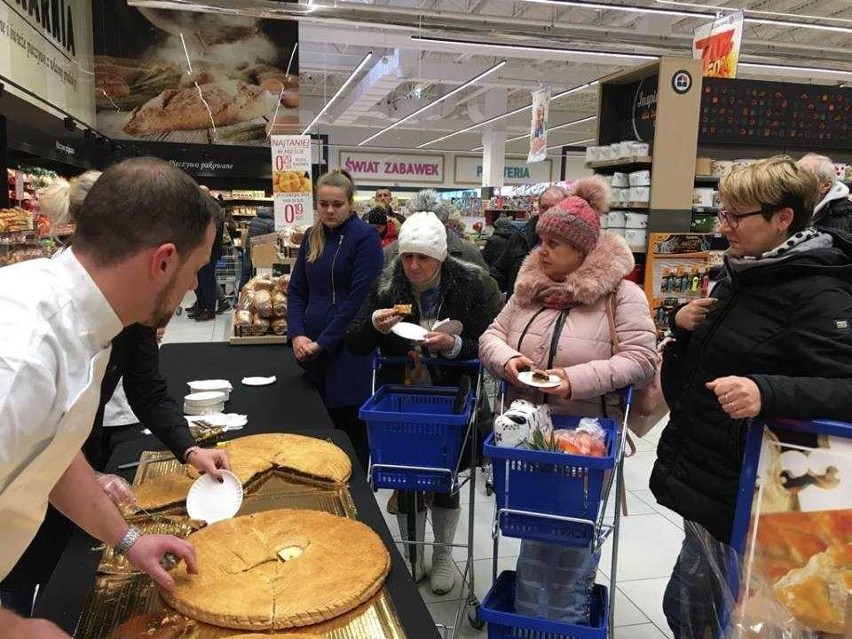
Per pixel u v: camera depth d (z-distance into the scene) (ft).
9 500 2.54
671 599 6.14
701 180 19.86
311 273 9.55
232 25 34.73
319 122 72.59
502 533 5.51
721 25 23.13
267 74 35.68
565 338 6.25
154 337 5.23
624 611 8.00
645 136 19.16
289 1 28.14
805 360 4.60
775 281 4.93
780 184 4.84
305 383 8.70
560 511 5.33
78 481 3.64
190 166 35.73
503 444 5.42
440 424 5.91
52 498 3.63
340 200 9.27
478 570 8.86
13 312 2.41
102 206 2.64
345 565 3.93
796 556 4.24
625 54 32.55
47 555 5.35
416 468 6.02
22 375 2.28
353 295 9.15
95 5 32.60
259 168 36.70
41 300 2.50
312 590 3.64
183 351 10.91
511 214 40.45
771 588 4.29
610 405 6.44
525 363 6.08
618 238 6.34
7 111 14.29
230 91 35.55
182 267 2.89
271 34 35.22
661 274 18.62
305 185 19.61
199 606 3.48
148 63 34.04
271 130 36.47
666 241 18.54
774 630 4.17
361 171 79.30
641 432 6.84
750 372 5.04
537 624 5.90
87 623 3.45
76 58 27.96
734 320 5.16
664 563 9.12
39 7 21.31
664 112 18.13
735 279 5.17
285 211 19.66
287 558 4.06
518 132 73.41
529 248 14.17
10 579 5.22
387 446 6.08
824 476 4.17
